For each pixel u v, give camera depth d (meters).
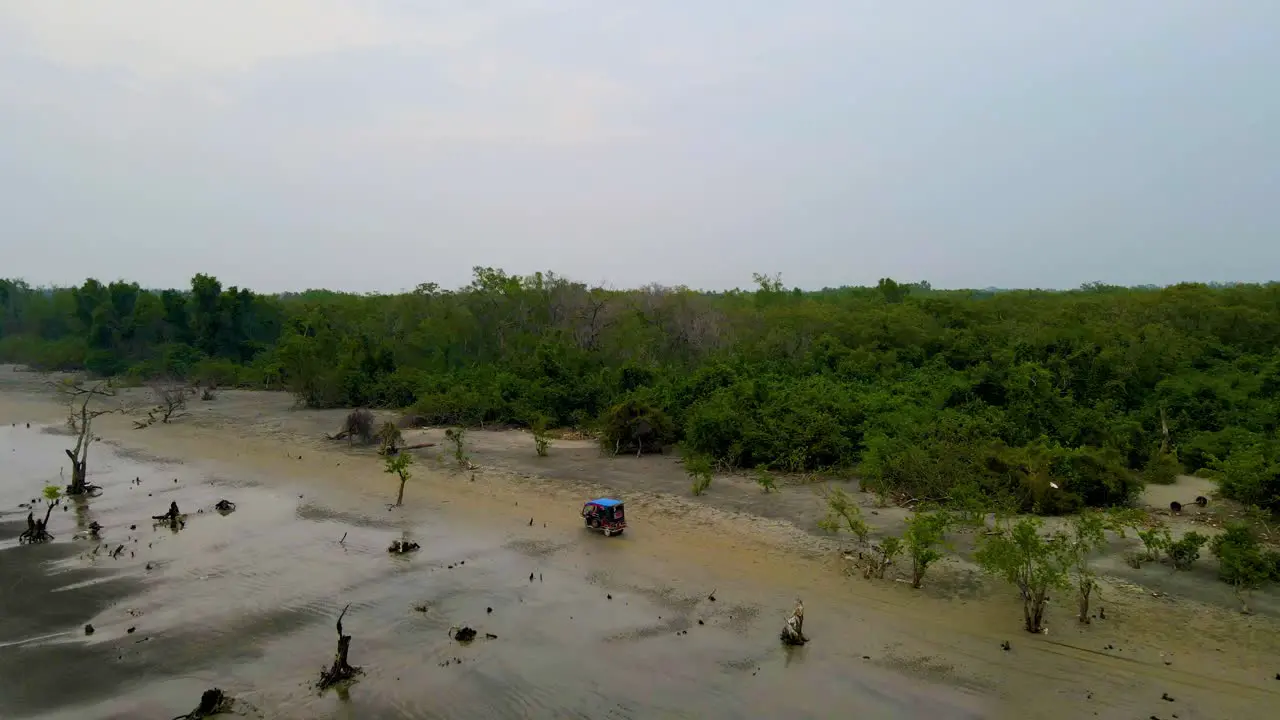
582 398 49.28
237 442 43.81
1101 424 34.56
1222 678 15.52
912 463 29.48
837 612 19.23
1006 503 26.58
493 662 16.58
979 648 17.11
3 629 17.83
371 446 42.16
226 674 15.84
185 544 24.50
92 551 23.59
